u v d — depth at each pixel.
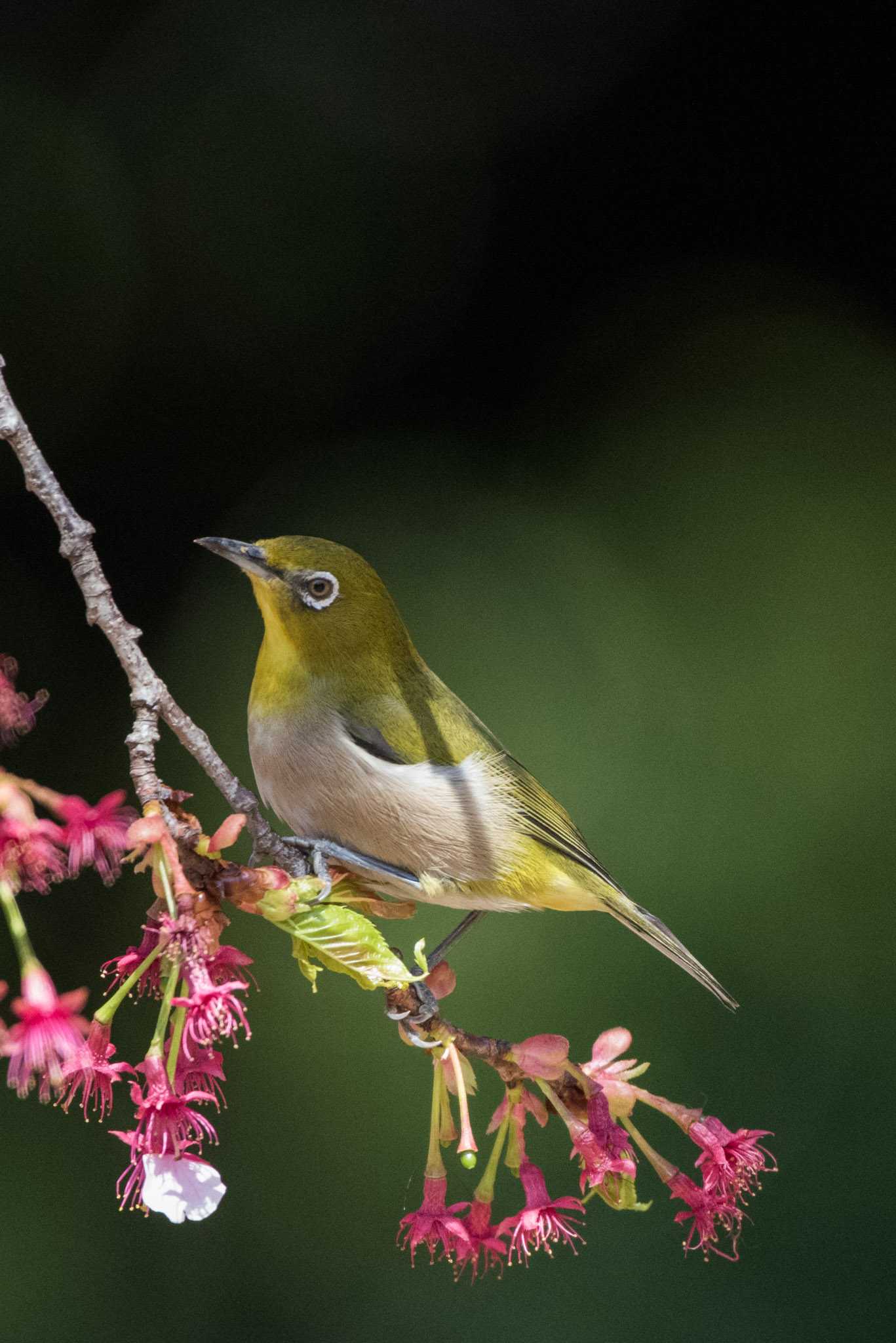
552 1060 2.44
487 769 2.49
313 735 2.48
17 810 2.41
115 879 2.41
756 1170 2.45
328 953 2.43
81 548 2.43
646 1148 2.45
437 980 2.44
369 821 2.48
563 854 2.50
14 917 2.41
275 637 2.49
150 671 2.43
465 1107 2.44
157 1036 2.42
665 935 2.50
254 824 2.44
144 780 2.43
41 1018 2.41
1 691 2.42
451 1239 2.44
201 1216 2.41
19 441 2.43
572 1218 2.44
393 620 2.49
